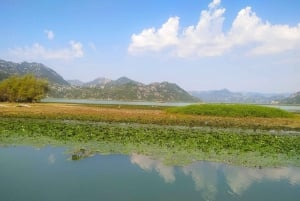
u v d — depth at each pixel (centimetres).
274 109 6775
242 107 6700
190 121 5312
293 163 2516
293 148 3045
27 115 5697
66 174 2150
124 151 2773
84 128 4066
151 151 2788
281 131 4578
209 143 3158
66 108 7800
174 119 5538
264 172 2280
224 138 3494
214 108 6644
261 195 1850
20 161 2439
